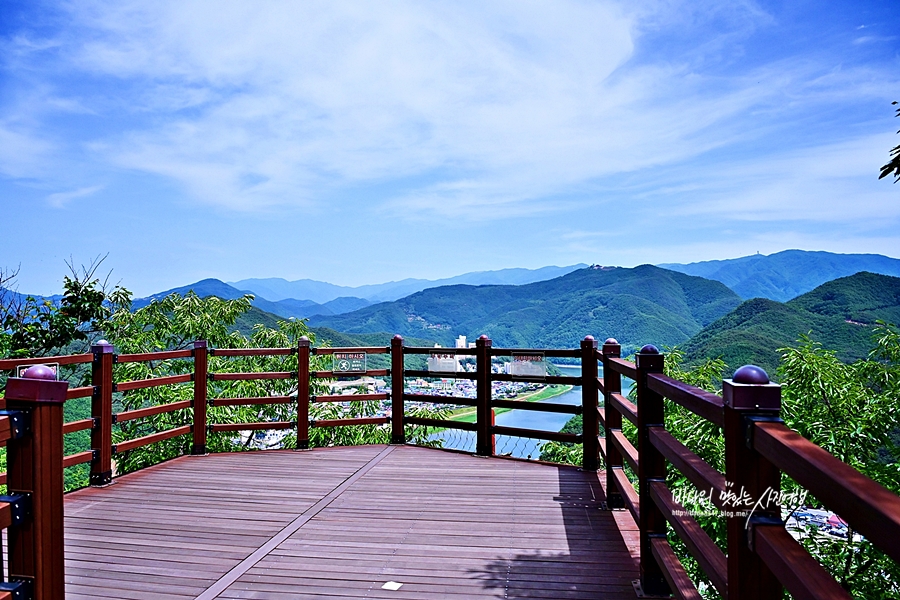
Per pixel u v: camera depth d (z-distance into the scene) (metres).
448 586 2.90
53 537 1.86
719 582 1.67
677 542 5.46
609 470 4.07
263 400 5.99
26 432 1.82
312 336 9.95
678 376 6.72
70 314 8.81
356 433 9.45
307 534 3.62
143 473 5.09
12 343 7.94
